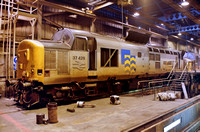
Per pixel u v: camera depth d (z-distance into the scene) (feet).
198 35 95.09
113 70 31.09
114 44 31.78
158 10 57.06
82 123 16.44
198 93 50.26
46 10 38.88
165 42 79.20
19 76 24.58
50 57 22.89
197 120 28.89
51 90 23.20
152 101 27.35
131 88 37.47
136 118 18.13
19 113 19.88
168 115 20.92
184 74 41.45
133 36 38.24
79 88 26.40
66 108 22.21
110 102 25.34
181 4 43.27
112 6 51.52
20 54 24.39
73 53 25.29
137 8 53.78
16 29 33.78
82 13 42.63
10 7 33.27
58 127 15.37
